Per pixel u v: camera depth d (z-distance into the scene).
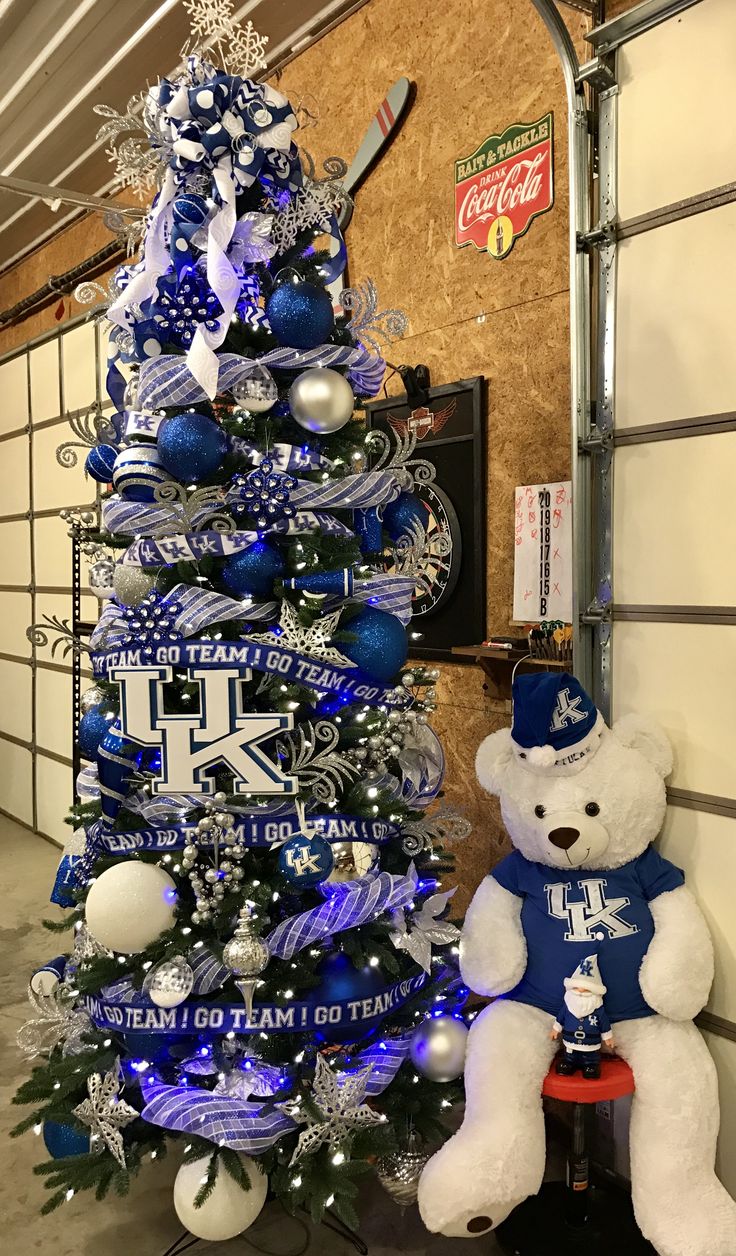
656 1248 1.59
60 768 4.60
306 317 1.70
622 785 1.75
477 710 2.49
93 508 2.09
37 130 3.48
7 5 2.78
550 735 1.77
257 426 1.74
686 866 1.79
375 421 2.79
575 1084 1.66
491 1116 1.70
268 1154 1.68
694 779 1.77
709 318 1.71
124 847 1.70
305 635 1.64
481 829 2.48
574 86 1.87
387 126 2.68
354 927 1.75
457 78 2.48
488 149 2.39
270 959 1.70
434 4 2.54
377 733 1.75
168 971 1.58
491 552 2.45
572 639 2.00
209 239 1.65
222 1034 1.72
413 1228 1.88
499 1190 1.62
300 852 1.59
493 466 2.43
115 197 4.01
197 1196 1.58
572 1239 1.75
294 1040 1.71
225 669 1.63
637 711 1.87
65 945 3.32
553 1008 1.76
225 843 1.64
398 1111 1.80
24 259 4.93
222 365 1.67
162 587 1.71
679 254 1.75
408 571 1.92
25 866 4.30
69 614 4.50
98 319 1.94
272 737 1.69
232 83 1.71
